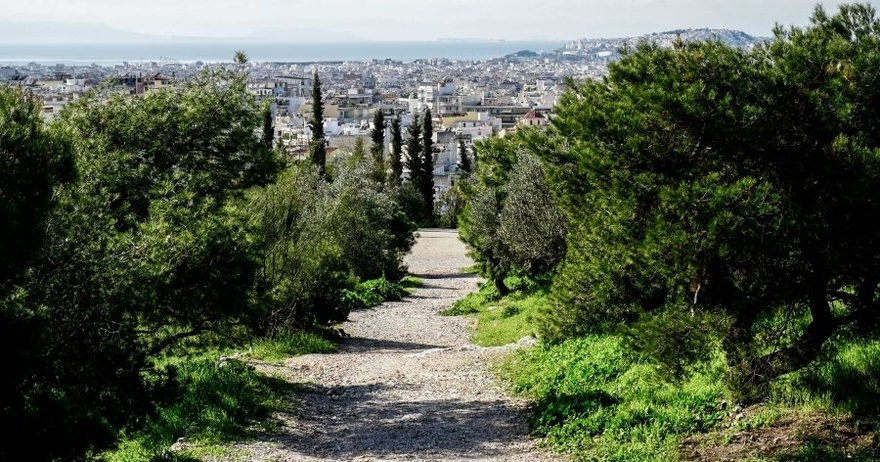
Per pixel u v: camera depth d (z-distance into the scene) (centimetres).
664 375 1017
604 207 1165
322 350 2288
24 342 814
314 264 2464
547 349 1781
